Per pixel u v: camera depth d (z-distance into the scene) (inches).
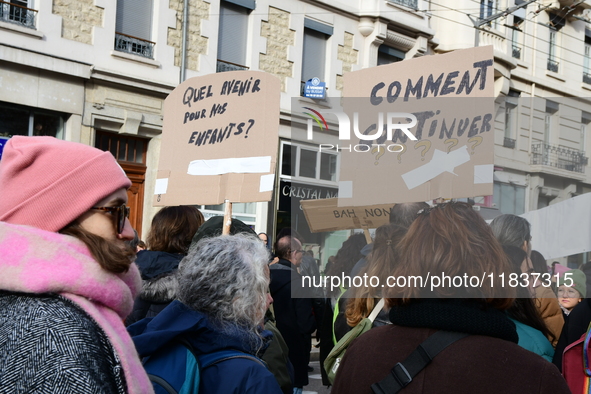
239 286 76.3
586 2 737.6
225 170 138.9
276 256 204.4
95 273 48.0
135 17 428.5
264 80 137.0
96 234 51.4
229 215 133.2
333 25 530.3
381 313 102.9
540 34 704.4
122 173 54.8
